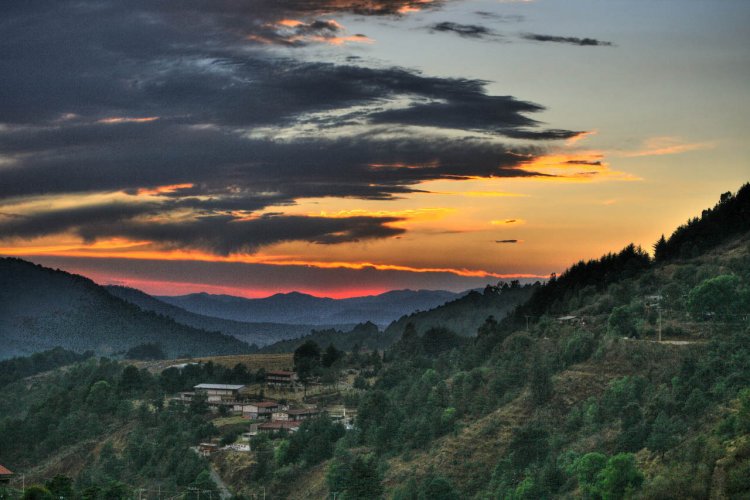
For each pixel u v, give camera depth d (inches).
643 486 6791.3
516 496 7736.2
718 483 6446.9
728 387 7839.6
